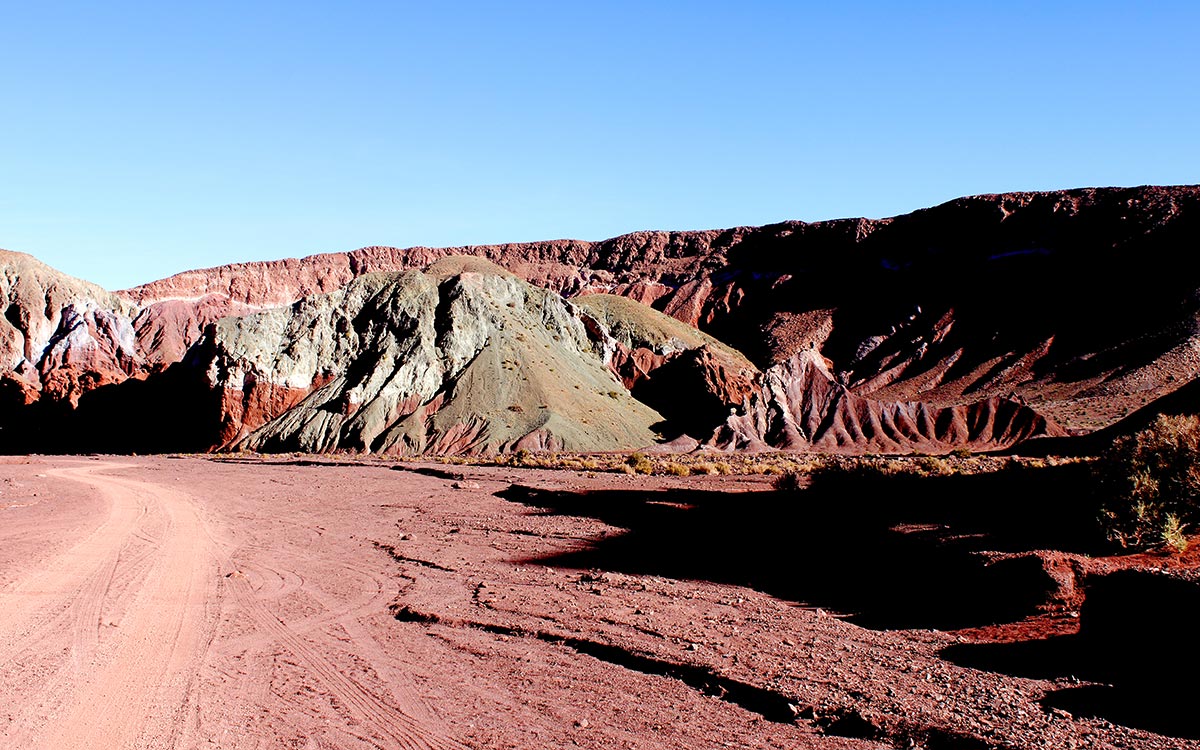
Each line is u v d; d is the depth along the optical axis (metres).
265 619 13.42
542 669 10.56
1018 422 96.06
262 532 24.31
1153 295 135.62
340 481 43.03
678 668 10.33
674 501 26.11
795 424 99.75
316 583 16.44
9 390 128.50
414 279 119.25
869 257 193.88
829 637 11.74
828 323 179.25
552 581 16.30
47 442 118.62
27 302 153.25
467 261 143.62
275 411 105.56
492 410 95.31
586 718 8.76
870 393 147.50
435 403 98.62
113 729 8.58
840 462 39.69
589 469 47.62
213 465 65.44
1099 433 70.31
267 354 109.00
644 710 9.00
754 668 10.15
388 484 39.97
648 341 143.12
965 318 160.62
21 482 45.62
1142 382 111.00
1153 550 14.05
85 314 159.25
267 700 9.47
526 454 64.62
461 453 86.81
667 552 19.28
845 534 18.88
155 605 14.45
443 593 15.29
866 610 13.56
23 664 10.91
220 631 12.65
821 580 15.81
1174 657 9.27
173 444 107.88
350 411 98.06
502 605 14.08
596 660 10.97
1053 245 164.38
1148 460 14.95
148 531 24.55
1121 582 10.37
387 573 17.45
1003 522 17.34
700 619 12.93
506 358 104.62
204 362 108.75
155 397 116.19
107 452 111.81
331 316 114.75
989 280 166.00
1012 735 7.73
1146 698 8.65
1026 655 10.47
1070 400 113.19
